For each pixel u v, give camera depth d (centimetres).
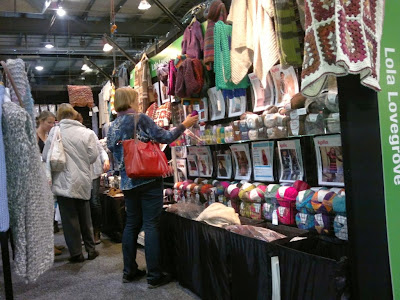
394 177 167
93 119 694
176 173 387
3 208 131
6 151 137
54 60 921
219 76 266
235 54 252
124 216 440
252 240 199
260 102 270
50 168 345
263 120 251
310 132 217
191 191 328
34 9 624
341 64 133
